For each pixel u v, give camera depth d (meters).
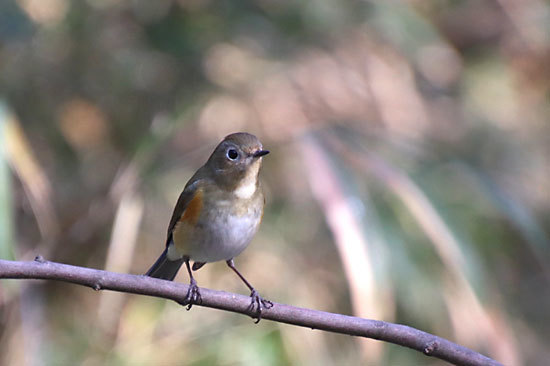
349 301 11.54
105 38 12.22
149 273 8.31
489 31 15.69
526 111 15.21
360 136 11.16
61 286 11.83
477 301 9.55
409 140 11.98
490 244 12.84
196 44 12.22
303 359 10.65
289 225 12.07
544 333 13.31
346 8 12.97
